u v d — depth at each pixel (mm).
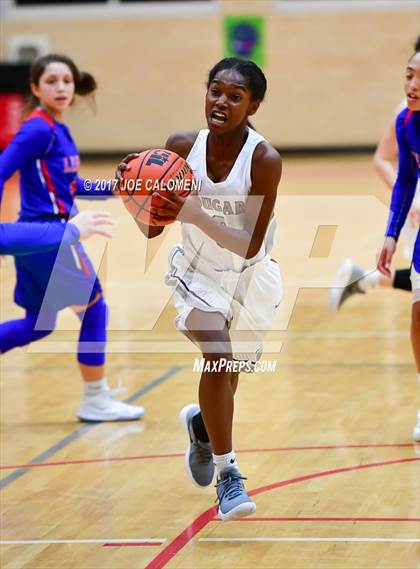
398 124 9023
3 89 32750
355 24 35656
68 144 9984
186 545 6969
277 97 36531
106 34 36875
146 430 9867
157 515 7590
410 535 6977
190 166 6949
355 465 8578
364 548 6773
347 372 11789
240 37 36281
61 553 6887
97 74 37125
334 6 35625
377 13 35438
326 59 36062
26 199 9906
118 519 7531
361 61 35875
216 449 7145
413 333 9125
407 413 10117
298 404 10547
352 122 36375
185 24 36438
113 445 9438
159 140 37312
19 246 7812
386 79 35875
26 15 37250
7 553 6914
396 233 9242
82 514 7660
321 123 36500
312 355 12625
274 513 7520
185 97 37000
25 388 11664
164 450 9234
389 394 10820
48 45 37312
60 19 37062
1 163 9555
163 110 37188
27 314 9922
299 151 36812
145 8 36750
